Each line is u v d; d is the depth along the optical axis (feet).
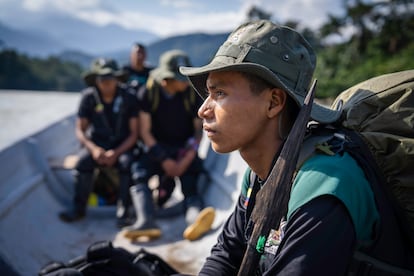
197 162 10.61
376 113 3.24
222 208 10.16
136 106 10.71
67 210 10.61
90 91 10.89
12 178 9.40
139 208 9.66
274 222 2.95
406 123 3.06
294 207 2.88
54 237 9.33
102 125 10.73
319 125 3.36
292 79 3.17
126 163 10.31
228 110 3.10
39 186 10.34
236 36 3.20
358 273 2.91
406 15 57.98
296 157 2.92
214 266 4.12
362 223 2.87
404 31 56.44
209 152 12.89
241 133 3.14
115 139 10.68
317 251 2.72
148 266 5.80
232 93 3.09
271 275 2.87
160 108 10.68
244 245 4.07
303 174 2.95
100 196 11.33
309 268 2.70
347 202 2.76
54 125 13.19
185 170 10.41
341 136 3.13
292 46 3.19
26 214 9.18
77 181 10.27
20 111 18.35
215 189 11.13
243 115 3.10
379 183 3.03
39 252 8.55
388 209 2.98
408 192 2.99
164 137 10.86
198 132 10.84
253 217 3.13
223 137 3.17
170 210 10.84
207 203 11.06
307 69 3.25
